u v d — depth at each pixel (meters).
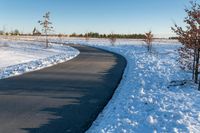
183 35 11.62
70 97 10.09
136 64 22.05
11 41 72.81
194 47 11.67
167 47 56.34
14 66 20.25
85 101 9.52
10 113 7.96
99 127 6.82
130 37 141.88
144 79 14.05
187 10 11.30
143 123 7.02
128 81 13.72
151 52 38.78
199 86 11.11
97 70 18.11
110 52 40.09
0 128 6.68
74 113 8.06
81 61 24.42
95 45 64.62
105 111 8.28
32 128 6.73
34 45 58.72
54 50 45.53
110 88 11.91
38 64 21.42
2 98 9.76
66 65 20.88
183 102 9.01
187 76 14.75
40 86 12.07
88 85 12.55
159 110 8.08
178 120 7.01
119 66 20.86
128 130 6.50
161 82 13.06
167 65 20.86
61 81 13.46
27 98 9.82
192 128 6.49
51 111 8.23
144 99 9.57
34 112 8.10
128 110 8.25
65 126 6.92
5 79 13.74
